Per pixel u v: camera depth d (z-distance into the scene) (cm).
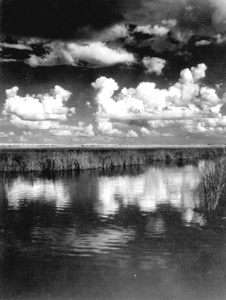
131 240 944
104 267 762
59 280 700
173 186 2048
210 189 1337
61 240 954
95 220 1185
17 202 1556
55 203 1520
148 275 721
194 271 736
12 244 924
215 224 1102
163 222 1145
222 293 640
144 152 4916
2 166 3148
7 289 667
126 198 1631
